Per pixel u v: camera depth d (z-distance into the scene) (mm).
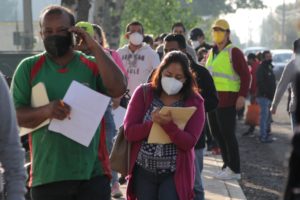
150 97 11875
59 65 10148
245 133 36938
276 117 48250
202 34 29562
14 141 7895
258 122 36531
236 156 21109
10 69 24047
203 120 11930
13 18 34656
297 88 6059
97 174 10219
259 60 42750
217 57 20797
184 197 11664
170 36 14930
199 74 14898
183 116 11562
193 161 11867
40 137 10031
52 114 9852
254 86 36688
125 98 18656
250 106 36688
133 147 11828
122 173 12055
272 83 33906
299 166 5875
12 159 7875
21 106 10117
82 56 10281
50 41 9867
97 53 10062
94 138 10156
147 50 20391
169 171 11664
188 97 11859
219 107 20766
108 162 10406
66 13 10000
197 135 11734
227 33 20844
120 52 20547
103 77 10070
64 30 9906
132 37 20266
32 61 10211
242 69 20578
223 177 21281
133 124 11758
